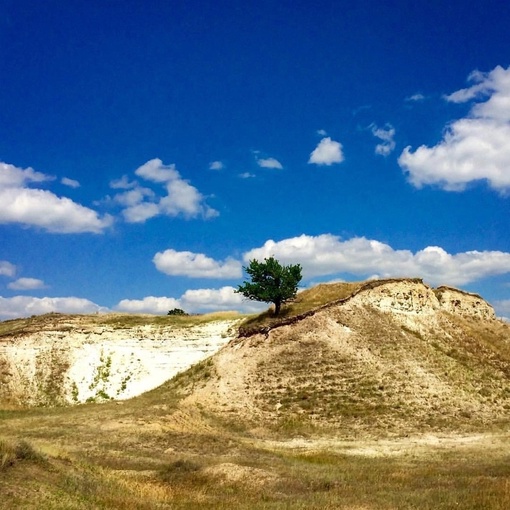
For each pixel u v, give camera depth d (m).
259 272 60.38
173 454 28.59
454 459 29.84
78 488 17.06
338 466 27.48
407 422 41.66
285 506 17.88
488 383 48.94
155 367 57.28
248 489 21.27
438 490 20.27
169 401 47.41
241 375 50.78
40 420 39.75
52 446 25.77
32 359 57.22
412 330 57.00
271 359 52.12
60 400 52.91
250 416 44.50
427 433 39.69
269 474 23.31
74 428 35.66
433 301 63.00
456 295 65.50
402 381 47.25
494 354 55.47
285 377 49.31
